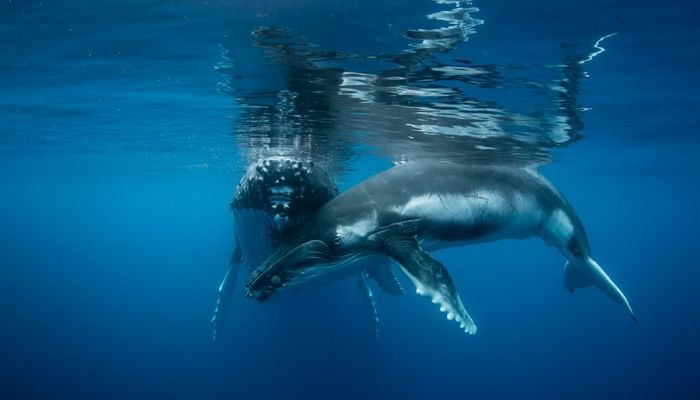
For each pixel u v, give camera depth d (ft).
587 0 21.03
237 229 34.45
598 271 32.12
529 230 31.71
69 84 36.14
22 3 22.33
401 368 96.32
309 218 24.34
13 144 70.59
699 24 23.70
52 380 99.60
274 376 89.15
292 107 39.34
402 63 28.60
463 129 45.16
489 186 28.14
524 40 25.30
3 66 31.96
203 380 92.89
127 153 75.20
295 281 21.76
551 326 142.41
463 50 26.73
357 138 49.37
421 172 26.53
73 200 210.59
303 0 20.83
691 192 150.61
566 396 96.78
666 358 123.03
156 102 40.75
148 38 26.37
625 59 28.91
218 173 98.37
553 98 36.63
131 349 114.62
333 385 85.61
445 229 25.62
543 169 82.79
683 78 33.24
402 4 20.92
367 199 23.81
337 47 26.37
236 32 24.99
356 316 97.19
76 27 25.27
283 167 25.70
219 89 35.68
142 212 298.56
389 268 37.17
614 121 48.21
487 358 109.09
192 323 132.36
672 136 59.00
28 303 170.91
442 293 19.19
